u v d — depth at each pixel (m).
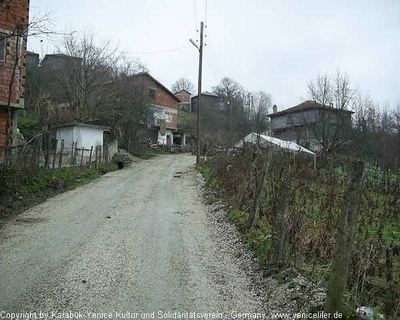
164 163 28.30
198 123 25.31
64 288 5.14
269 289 5.12
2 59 13.34
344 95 32.97
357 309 4.16
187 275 5.70
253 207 7.85
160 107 47.78
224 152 16.44
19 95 13.73
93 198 12.54
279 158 11.91
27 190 11.77
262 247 6.48
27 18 13.79
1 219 9.30
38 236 7.81
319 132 32.94
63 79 28.81
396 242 7.44
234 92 65.69
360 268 4.98
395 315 4.21
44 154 14.51
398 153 29.28
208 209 10.80
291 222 5.93
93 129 24.12
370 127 32.97
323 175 13.59
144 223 9.05
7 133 12.86
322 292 4.63
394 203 10.37
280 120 45.62
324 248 6.03
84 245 7.17
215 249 7.04
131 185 15.94
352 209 3.88
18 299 4.79
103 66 30.20
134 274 5.69
